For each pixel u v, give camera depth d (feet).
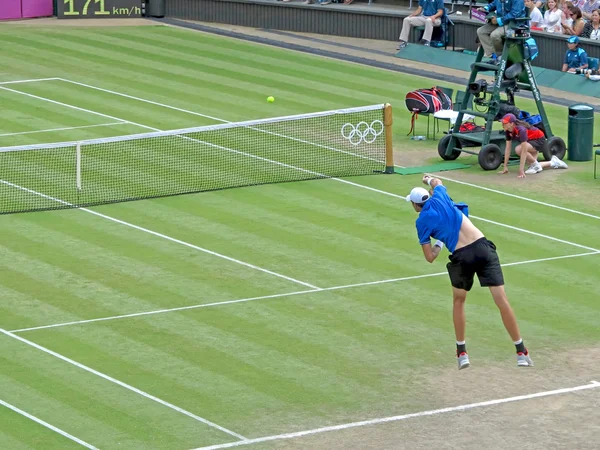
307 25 187.52
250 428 66.49
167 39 180.75
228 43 179.11
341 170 120.16
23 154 123.24
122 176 116.57
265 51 174.60
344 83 157.28
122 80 157.28
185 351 76.79
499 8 122.52
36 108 143.13
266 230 101.30
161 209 106.73
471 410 68.90
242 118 139.85
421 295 86.94
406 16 178.50
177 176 116.88
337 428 66.54
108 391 70.85
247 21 191.21
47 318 81.71
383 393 71.15
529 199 111.75
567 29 159.02
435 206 70.59
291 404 69.51
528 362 71.92
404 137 134.72
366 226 102.68
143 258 94.02
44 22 191.42
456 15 178.70
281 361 75.46
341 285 88.79
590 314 83.87
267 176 117.39
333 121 139.23
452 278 70.95
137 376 73.00
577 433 65.98
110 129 134.31
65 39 179.52
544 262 94.48
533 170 120.06
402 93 152.97
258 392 71.05
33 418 67.31
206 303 84.89
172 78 158.61
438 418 67.87
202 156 123.95
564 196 112.78
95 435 65.46
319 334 79.82
